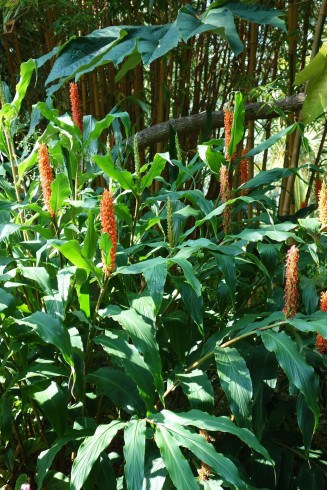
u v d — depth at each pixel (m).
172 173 1.88
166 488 1.29
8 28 2.99
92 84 2.93
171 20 2.87
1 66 3.40
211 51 3.29
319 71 1.07
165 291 1.72
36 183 1.71
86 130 1.96
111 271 1.30
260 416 1.44
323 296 1.35
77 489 1.11
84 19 2.53
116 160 2.00
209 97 3.20
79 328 1.67
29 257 1.62
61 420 1.35
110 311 1.31
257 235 1.38
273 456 1.52
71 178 1.55
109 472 1.32
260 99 2.70
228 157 1.68
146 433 1.19
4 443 1.61
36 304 1.60
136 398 1.35
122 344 1.30
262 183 1.70
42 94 3.27
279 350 1.23
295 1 2.46
